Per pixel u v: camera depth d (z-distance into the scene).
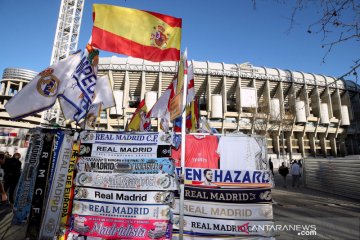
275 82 67.81
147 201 3.39
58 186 3.63
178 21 4.05
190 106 5.98
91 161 3.57
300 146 66.00
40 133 3.91
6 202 7.34
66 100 3.83
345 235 4.52
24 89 3.62
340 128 69.75
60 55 53.34
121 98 60.41
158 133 3.62
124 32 3.87
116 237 3.28
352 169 9.68
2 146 14.08
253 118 55.09
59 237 3.38
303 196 10.03
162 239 3.25
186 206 3.76
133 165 3.52
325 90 70.81
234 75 65.31
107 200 3.43
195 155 3.95
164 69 62.75
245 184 3.78
